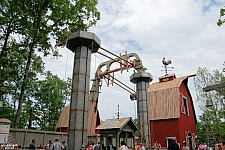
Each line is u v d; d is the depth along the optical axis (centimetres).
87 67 1373
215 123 3130
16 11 1515
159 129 2514
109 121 1526
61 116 3291
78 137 1193
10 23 1540
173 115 2458
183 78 2814
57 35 1734
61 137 1933
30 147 1197
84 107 1276
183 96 2750
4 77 1931
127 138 1552
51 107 3491
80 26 1770
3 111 2497
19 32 1586
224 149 1193
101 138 1452
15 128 1564
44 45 1634
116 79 2584
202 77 3212
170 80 2930
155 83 3005
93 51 1516
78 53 1391
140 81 2097
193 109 3114
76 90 1289
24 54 1916
